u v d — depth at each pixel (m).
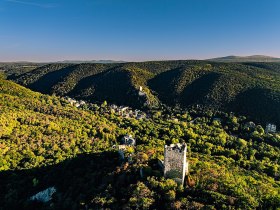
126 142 125.12
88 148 113.06
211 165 78.81
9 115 136.00
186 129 152.62
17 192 80.62
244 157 116.38
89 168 79.81
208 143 125.81
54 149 107.88
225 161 100.06
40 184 82.62
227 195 57.03
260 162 105.38
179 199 55.16
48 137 119.75
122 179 63.69
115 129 145.50
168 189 57.41
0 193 82.19
